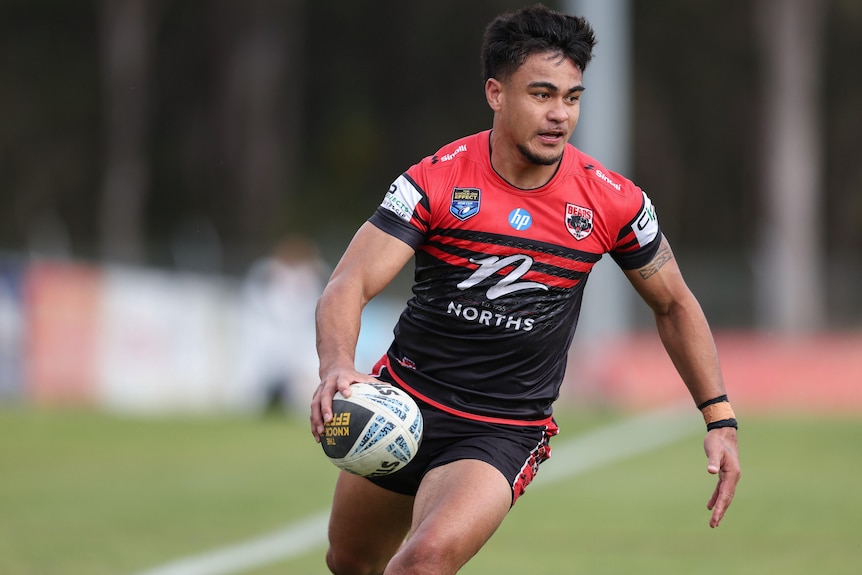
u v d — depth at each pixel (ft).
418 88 476.54
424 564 51.21
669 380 227.61
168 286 212.02
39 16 457.27
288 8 452.35
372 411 52.85
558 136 53.88
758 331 314.55
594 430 172.04
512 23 53.72
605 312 212.84
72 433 160.25
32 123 451.53
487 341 56.59
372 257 55.16
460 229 55.26
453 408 57.41
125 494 114.42
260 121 444.55
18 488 117.91
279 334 211.20
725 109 463.01
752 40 441.68
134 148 431.43
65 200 451.12
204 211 460.96
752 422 180.75
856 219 467.11
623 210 56.59
